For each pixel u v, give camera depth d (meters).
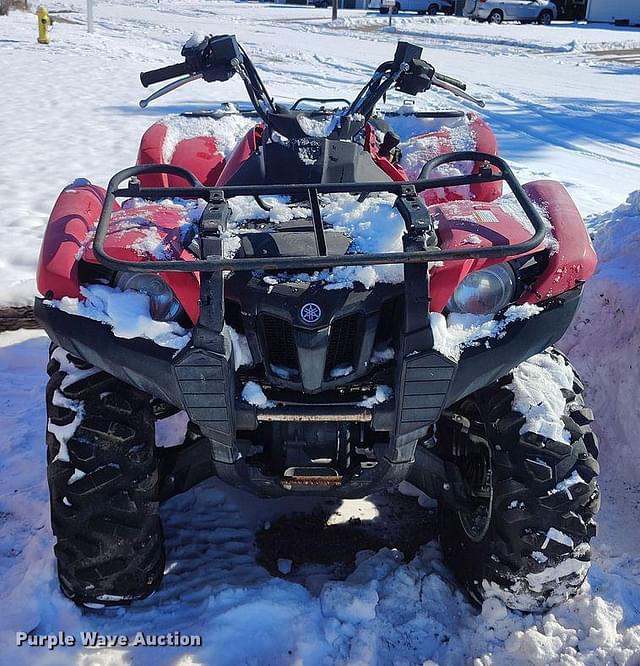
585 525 2.11
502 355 2.03
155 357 1.96
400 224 2.23
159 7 37.44
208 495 2.89
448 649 2.19
